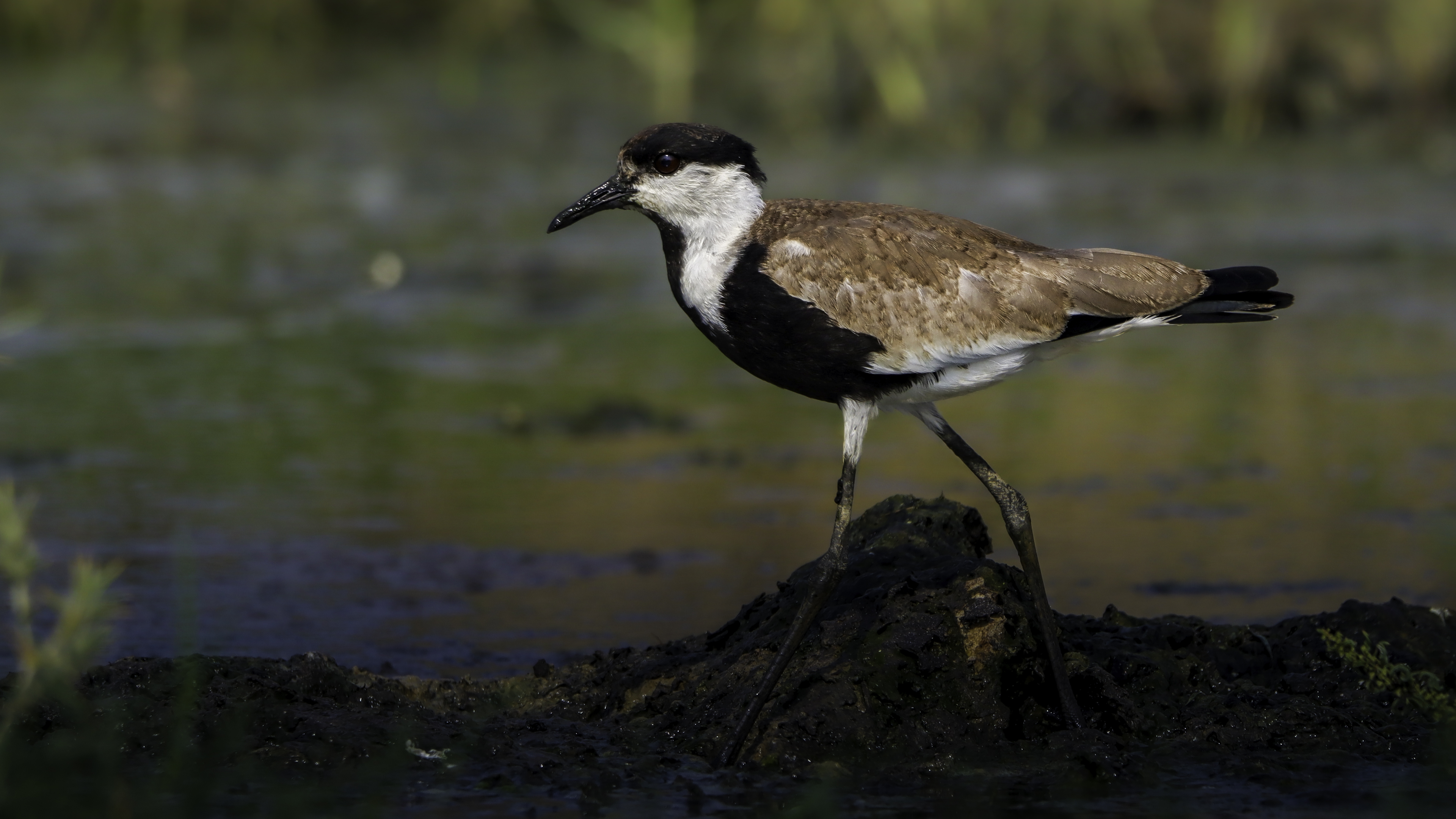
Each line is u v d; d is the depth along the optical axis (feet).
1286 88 82.89
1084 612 33.14
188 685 25.63
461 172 76.07
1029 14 83.51
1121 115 82.53
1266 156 78.38
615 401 49.03
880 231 27.94
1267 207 68.85
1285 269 61.05
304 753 25.89
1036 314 27.50
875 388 28.09
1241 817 24.57
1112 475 42.47
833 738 26.32
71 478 41.45
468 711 28.66
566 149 80.02
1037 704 27.40
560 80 95.66
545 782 25.63
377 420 46.98
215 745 25.64
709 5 93.35
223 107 88.79
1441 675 29.07
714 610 33.78
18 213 67.62
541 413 47.78
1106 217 65.72
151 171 75.41
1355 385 50.49
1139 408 48.78
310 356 52.95
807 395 28.84
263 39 103.14
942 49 83.25
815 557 36.63
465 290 60.70
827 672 26.94
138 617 33.01
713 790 25.41
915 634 27.14
